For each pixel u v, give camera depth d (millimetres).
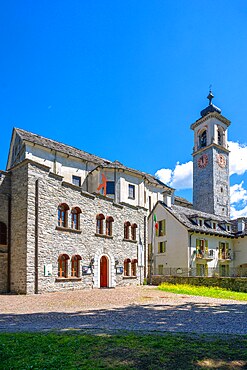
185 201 58062
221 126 65625
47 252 23312
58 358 7430
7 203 24078
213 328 10820
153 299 19531
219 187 61969
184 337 9188
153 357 7496
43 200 23609
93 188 37125
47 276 23016
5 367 6945
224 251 44250
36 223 22875
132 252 32625
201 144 66375
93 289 26438
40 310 14766
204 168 63188
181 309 15320
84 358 7445
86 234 27156
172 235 41156
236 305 17344
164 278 33156
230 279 27531
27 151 32188
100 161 40312
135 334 9492
